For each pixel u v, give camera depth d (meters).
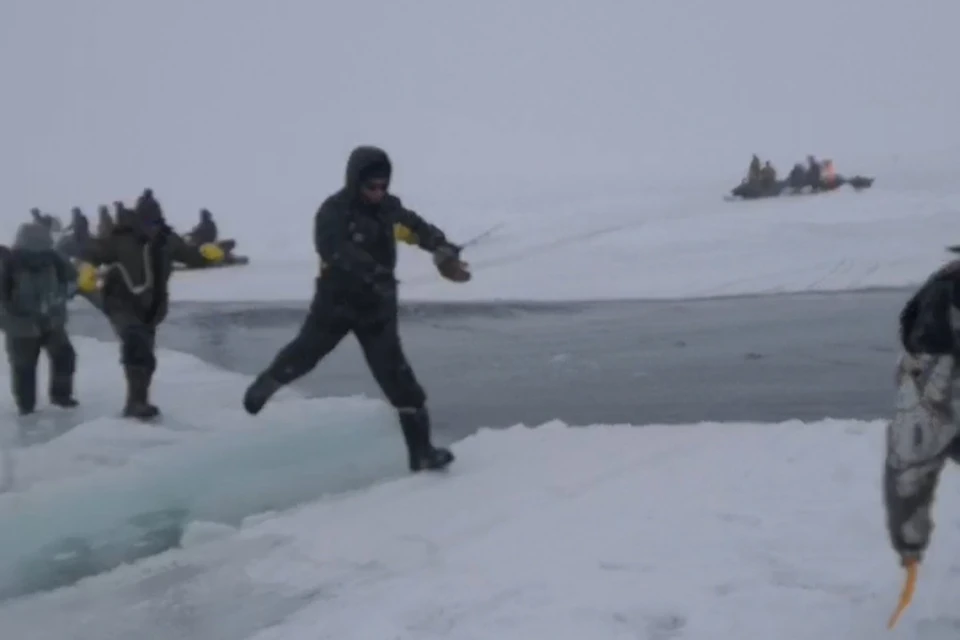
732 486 6.53
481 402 10.53
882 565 5.14
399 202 7.32
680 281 20.62
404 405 7.39
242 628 4.98
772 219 27.62
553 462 7.53
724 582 5.03
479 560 5.50
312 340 7.23
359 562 5.69
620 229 28.20
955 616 4.55
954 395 4.05
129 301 9.35
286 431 8.76
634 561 5.35
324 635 4.73
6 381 11.96
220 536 6.36
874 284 18.97
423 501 6.71
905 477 4.12
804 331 14.26
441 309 18.39
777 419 9.24
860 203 30.62
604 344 13.92
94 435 8.63
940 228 24.50
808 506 6.06
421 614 4.86
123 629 5.05
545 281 21.66
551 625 4.66
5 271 10.08
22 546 6.27
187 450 8.20
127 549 6.26
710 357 12.54
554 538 5.76
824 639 4.42
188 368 12.30
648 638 4.52
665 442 7.92
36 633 5.04
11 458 8.13
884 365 11.57
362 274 7.06
